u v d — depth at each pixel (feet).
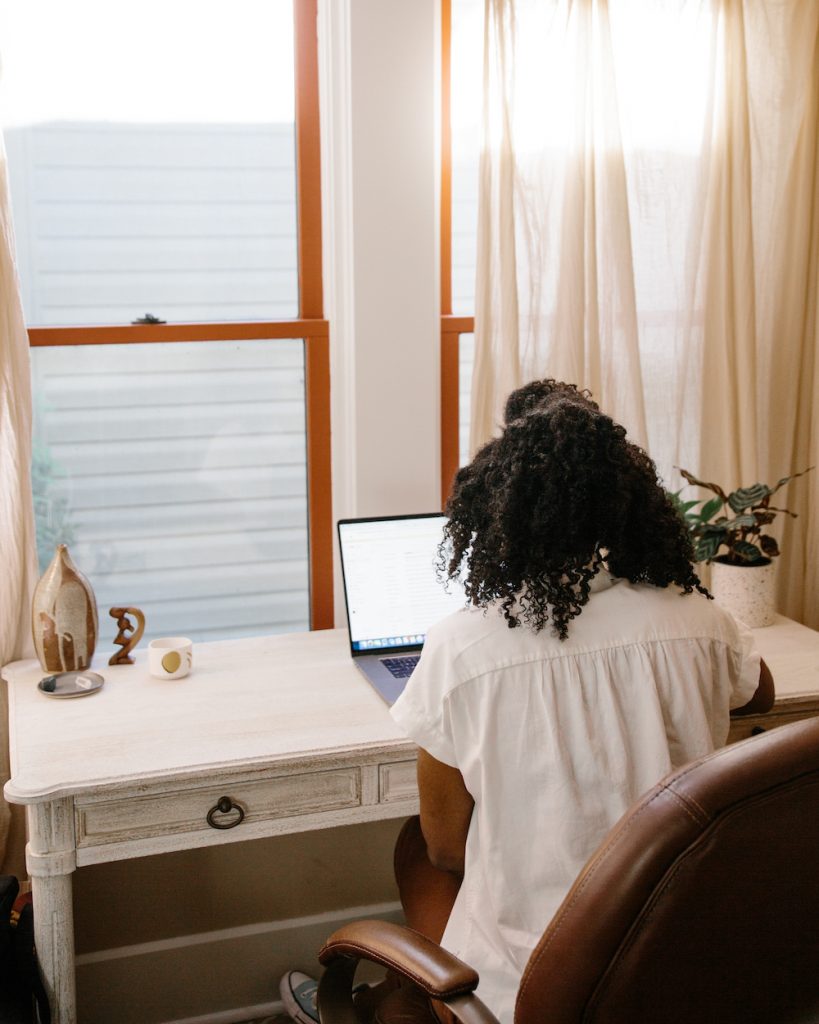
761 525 7.27
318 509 7.63
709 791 2.94
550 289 7.27
